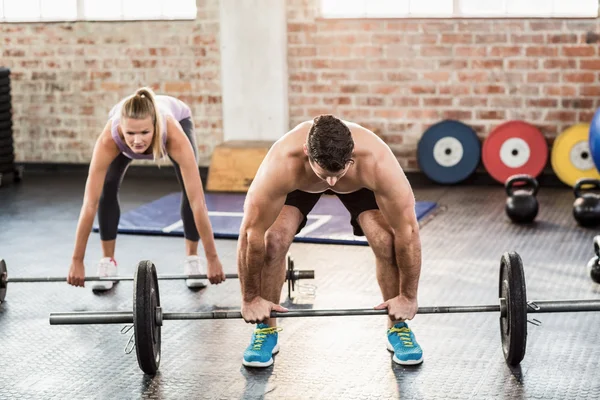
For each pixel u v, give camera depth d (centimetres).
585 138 751
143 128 391
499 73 778
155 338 371
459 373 375
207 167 850
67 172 870
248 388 364
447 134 783
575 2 766
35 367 389
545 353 395
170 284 504
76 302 475
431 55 787
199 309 463
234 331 431
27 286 504
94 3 845
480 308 363
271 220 338
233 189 763
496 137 773
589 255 552
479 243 586
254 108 817
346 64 803
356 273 523
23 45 855
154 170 850
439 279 507
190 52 827
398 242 342
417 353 383
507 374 373
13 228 648
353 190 346
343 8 807
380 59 796
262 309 354
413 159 809
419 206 686
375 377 373
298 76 813
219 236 612
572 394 353
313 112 819
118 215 492
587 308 363
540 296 473
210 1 812
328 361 391
